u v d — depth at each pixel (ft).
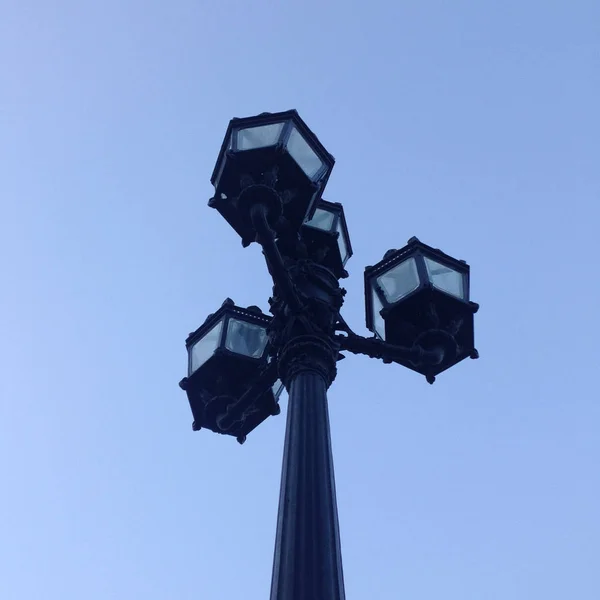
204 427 11.36
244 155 9.66
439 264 11.21
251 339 11.25
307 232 11.27
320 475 7.89
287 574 6.85
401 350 10.37
